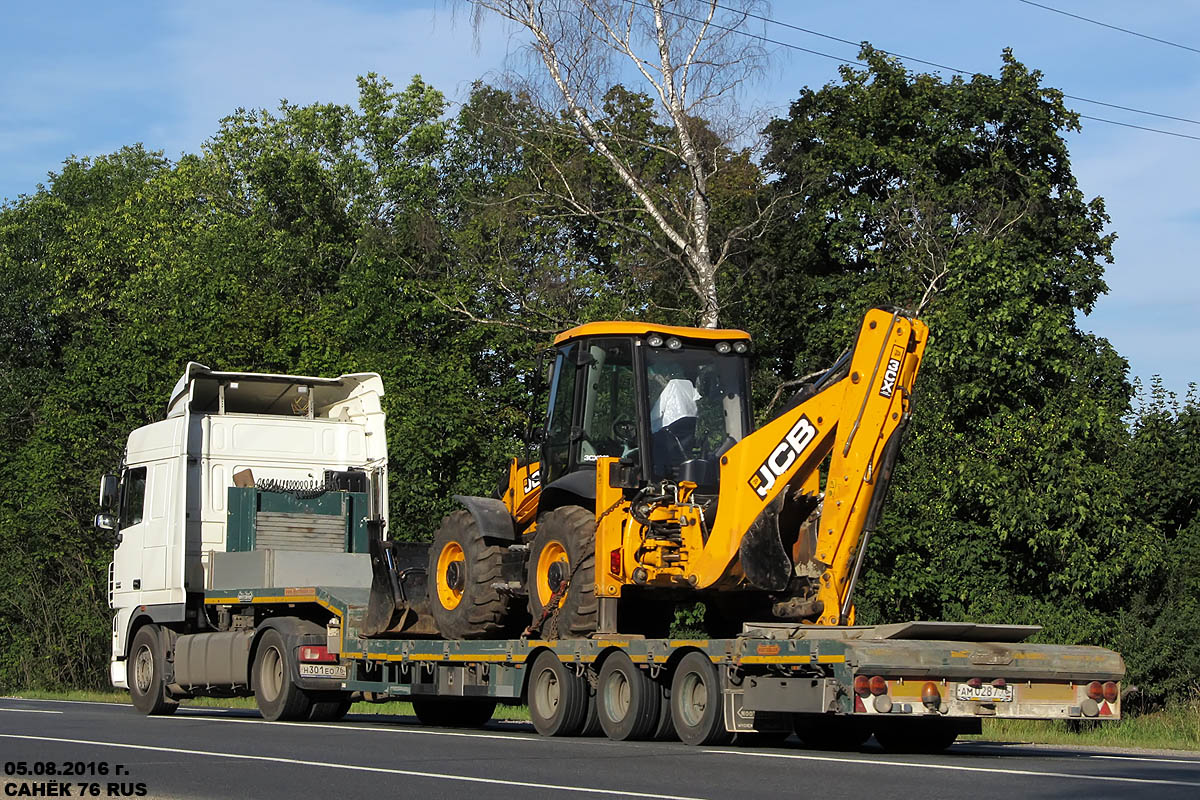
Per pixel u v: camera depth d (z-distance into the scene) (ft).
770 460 46.88
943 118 129.59
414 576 58.49
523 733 53.11
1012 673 40.93
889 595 85.56
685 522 48.39
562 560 50.21
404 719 65.46
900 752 46.37
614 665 47.09
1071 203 128.16
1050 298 112.98
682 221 111.14
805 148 134.51
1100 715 41.88
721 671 43.62
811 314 128.67
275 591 61.57
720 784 32.19
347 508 69.67
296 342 112.88
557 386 54.08
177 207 174.40
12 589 116.37
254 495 67.72
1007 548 86.99
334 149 175.42
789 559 46.62
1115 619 82.64
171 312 120.37
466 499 54.85
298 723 58.03
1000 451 86.89
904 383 47.29
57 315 182.70
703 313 103.04
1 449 143.13
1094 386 115.85
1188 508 95.14
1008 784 32.19
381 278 125.49
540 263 117.91
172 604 66.80
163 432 69.36
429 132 166.91
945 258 110.32
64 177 208.23
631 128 121.80
